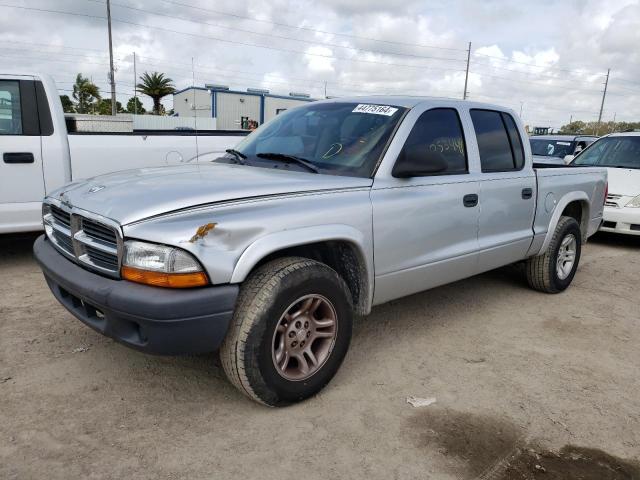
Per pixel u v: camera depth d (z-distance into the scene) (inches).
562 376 141.2
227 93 1668.3
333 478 97.1
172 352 102.1
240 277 103.8
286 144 153.5
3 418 109.9
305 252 128.1
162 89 2303.2
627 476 101.9
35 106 216.5
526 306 196.2
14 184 211.6
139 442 104.4
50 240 132.5
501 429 114.9
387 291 138.1
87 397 119.6
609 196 319.3
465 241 158.9
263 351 108.9
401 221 135.4
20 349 141.2
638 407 127.0
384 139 138.5
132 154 244.7
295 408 119.1
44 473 94.3
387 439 109.2
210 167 142.8
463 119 161.6
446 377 137.3
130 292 99.4
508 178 173.8
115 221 103.0
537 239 192.1
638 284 235.9
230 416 114.7
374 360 145.1
